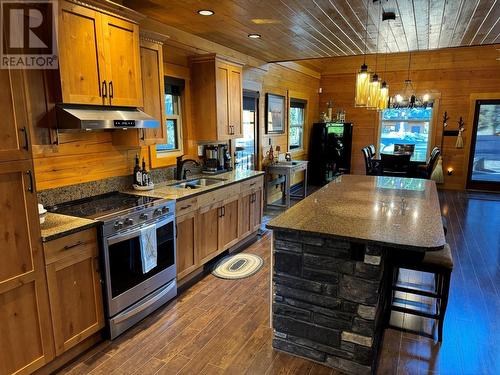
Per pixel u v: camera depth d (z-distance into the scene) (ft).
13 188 6.04
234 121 14.57
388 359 7.59
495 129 24.72
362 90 11.03
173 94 12.88
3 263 5.98
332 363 7.29
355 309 6.92
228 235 13.07
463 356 7.66
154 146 11.94
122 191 10.55
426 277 11.67
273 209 20.42
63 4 7.07
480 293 10.38
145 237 8.71
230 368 7.30
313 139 27.63
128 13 8.52
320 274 7.13
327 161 27.22
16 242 6.14
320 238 7.00
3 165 5.85
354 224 7.22
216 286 10.92
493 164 25.21
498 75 23.86
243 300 10.07
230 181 12.97
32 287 6.46
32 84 6.87
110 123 7.96
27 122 6.16
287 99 22.99
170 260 9.91
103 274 7.85
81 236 7.28
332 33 12.69
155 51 10.19
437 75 25.39
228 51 15.12
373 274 6.66
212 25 11.57
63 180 8.82
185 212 10.44
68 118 7.29
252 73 17.98
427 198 9.81
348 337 7.06
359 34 12.85
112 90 8.36
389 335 8.45
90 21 7.70
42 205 8.05
